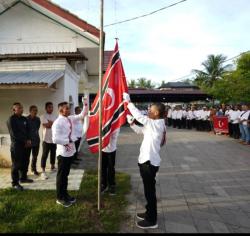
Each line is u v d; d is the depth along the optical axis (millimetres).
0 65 9156
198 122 20375
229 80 23547
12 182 6445
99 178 5285
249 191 6605
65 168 5523
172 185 7023
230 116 15703
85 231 4504
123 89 5453
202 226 4832
